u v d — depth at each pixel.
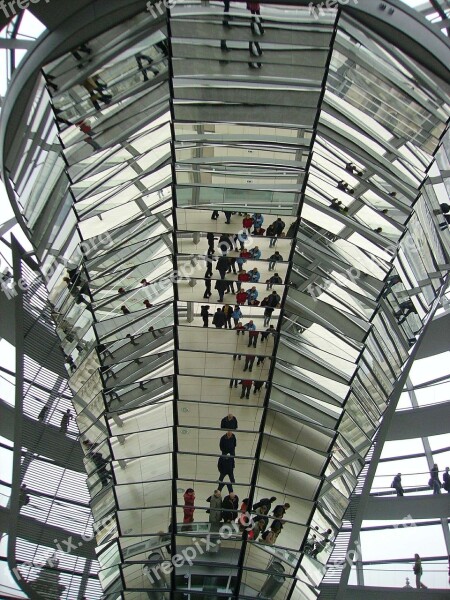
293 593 20.33
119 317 20.83
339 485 21.20
